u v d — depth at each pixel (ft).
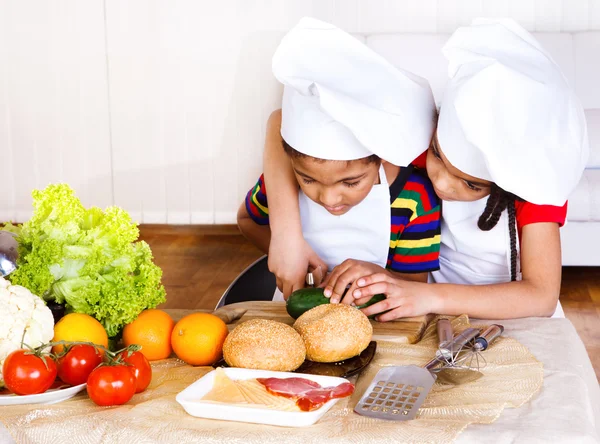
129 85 13.42
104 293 3.33
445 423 2.68
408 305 3.82
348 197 3.92
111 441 2.68
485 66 3.43
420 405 2.85
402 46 11.84
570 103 3.49
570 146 3.45
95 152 13.74
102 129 13.64
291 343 3.13
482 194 3.84
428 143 3.85
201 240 13.08
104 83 13.43
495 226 4.46
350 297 3.78
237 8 12.96
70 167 13.82
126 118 13.56
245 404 2.77
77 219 3.40
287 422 2.70
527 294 4.00
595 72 11.78
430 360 3.34
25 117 13.64
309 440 2.60
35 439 2.72
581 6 12.34
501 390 2.98
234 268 11.39
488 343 3.42
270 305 4.11
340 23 12.85
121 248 3.39
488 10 12.53
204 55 13.20
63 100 13.53
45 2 13.15
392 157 3.68
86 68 13.39
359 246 4.61
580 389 3.02
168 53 13.24
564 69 11.82
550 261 4.18
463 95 3.34
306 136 3.72
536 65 3.49
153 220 13.93
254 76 13.23
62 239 3.30
